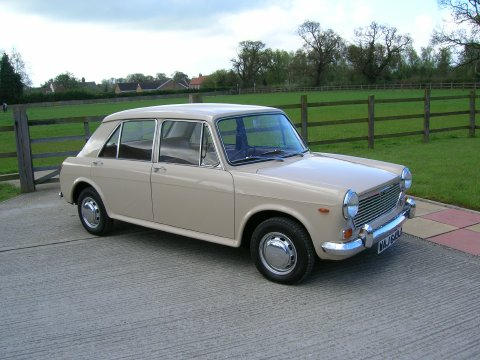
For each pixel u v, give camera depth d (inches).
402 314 158.1
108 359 137.3
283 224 175.3
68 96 3314.5
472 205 275.9
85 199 248.2
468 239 227.0
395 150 491.5
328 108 1402.6
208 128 195.8
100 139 239.5
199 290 179.9
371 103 501.0
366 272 192.2
